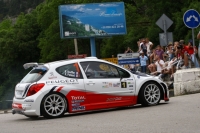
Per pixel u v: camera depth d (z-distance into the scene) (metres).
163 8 41.88
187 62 18.19
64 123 10.11
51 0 58.34
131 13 50.28
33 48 66.38
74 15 27.34
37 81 11.34
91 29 27.47
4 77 72.31
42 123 10.48
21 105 11.37
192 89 14.91
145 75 12.39
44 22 56.00
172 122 8.91
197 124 8.50
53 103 11.30
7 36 68.31
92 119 10.44
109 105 11.81
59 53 53.69
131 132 8.05
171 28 39.81
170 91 16.62
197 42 31.42
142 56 21.72
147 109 11.47
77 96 11.49
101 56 52.03
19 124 10.76
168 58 21.50
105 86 11.80
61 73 11.55
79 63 11.79
